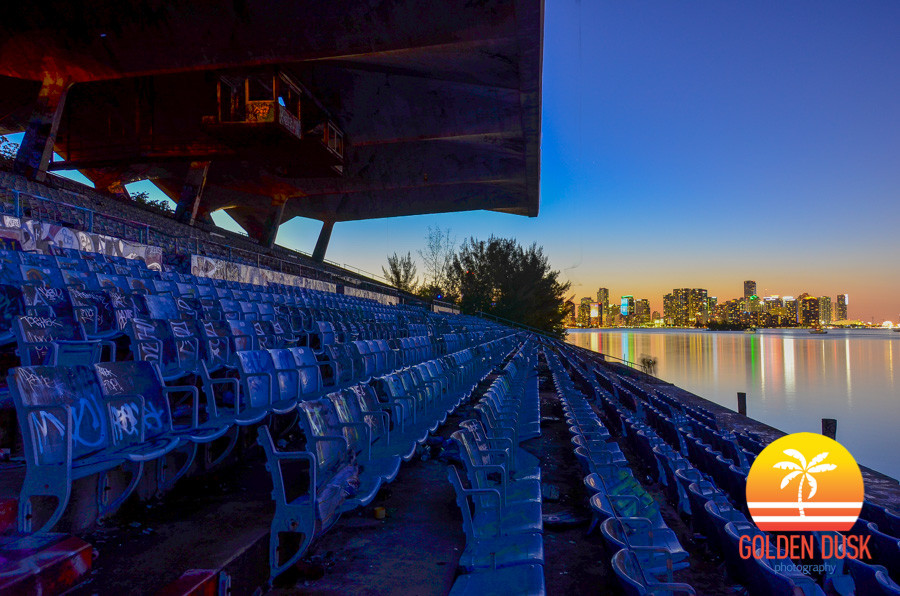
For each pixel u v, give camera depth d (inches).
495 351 713.6
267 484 182.5
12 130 1270.9
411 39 821.2
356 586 129.0
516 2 757.3
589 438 262.5
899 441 948.6
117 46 832.3
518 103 1124.5
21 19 797.2
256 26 811.4
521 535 142.7
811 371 2289.6
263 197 1793.8
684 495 211.8
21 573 80.9
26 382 113.0
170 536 132.4
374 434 202.4
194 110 1164.5
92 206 772.6
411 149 1485.0
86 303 230.2
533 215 2049.7
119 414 138.8
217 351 247.8
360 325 453.7
